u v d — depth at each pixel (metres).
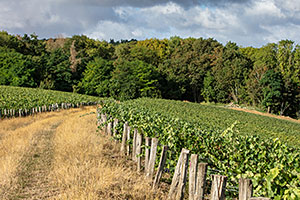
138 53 77.06
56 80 68.19
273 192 5.04
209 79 72.94
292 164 7.02
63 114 27.09
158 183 6.53
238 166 7.38
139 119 10.92
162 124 10.34
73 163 7.84
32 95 38.53
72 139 10.83
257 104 66.19
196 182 5.31
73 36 90.06
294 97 63.00
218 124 25.16
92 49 87.00
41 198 6.14
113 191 6.16
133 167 8.25
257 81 64.19
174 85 72.44
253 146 7.62
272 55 67.38
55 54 70.31
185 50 81.06
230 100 73.44
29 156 9.61
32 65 62.53
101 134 12.59
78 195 5.79
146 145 7.37
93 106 37.75
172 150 7.84
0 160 8.84
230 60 74.62
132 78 64.31
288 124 35.44
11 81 59.81
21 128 16.80
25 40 76.25
